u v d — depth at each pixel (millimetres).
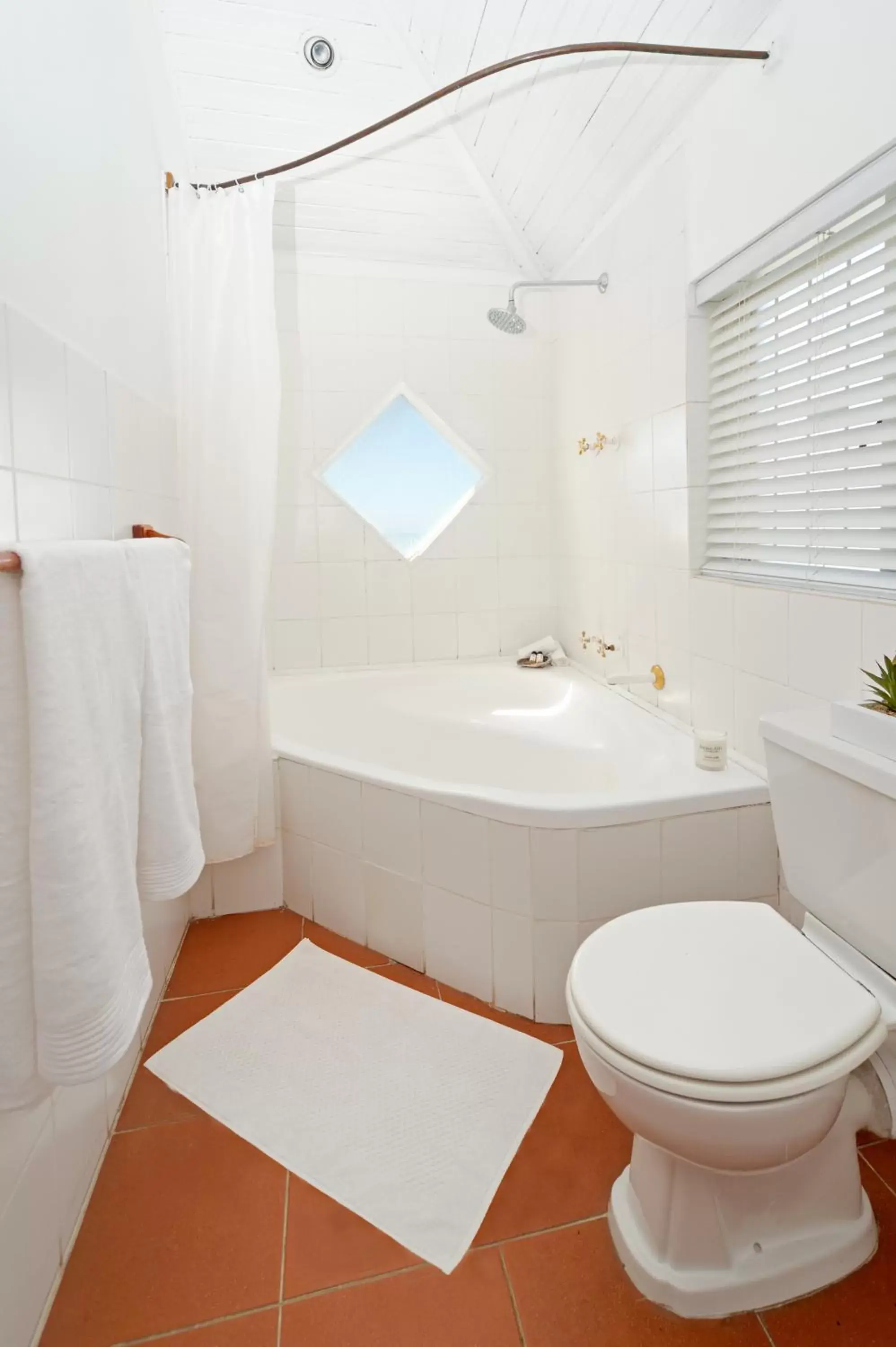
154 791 1142
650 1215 1117
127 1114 1446
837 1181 1126
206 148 2480
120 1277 1123
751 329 1771
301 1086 1512
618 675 2432
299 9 2104
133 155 1727
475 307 3102
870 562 1421
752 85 1621
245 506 2088
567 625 3170
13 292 1031
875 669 1361
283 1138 1385
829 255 1478
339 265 2963
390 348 3043
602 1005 1058
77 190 1314
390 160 2594
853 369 1413
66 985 820
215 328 2062
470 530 3217
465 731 2926
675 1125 957
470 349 3119
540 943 1659
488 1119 1417
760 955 1155
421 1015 1728
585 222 2609
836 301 1443
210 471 2062
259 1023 1711
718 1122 927
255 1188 1278
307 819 2150
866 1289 1089
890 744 1104
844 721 1198
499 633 3301
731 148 1719
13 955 806
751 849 1692
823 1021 1003
